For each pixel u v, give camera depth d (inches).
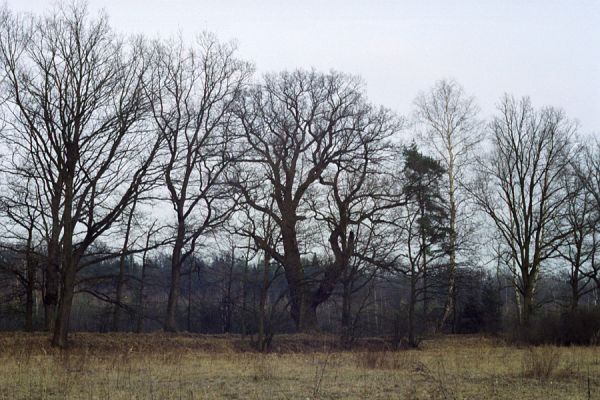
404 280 1451.8
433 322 1774.1
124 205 1084.5
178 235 1314.0
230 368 733.3
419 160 1498.5
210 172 1373.0
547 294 2007.9
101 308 1898.4
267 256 1243.2
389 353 1003.9
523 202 1565.0
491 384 583.2
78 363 732.0
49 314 1261.1
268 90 1502.2
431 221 1486.2
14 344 1035.3
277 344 1273.4
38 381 568.1
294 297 1387.8
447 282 1510.8
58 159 1055.6
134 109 1084.5
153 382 591.2
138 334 1262.3
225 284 1929.1
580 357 850.8
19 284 1486.2
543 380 614.9
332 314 1860.2
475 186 1581.0
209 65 1406.3
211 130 1390.3
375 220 1364.4
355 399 505.4
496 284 2247.8
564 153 1556.3
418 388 562.3
